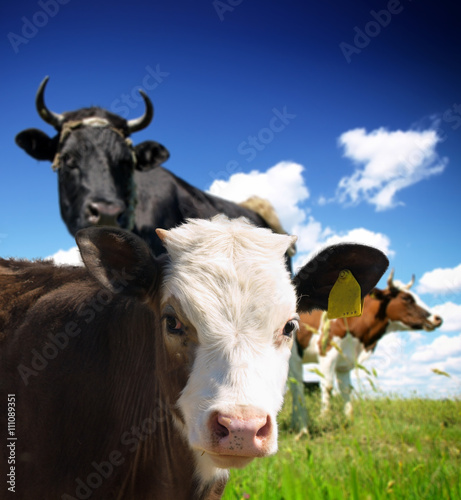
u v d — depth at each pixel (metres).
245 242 2.63
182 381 2.39
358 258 2.91
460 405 7.01
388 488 3.53
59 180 7.48
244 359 2.23
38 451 2.68
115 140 7.36
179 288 2.47
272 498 3.60
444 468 4.10
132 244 2.63
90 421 2.71
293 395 8.52
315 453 5.07
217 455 2.13
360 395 5.26
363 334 11.19
